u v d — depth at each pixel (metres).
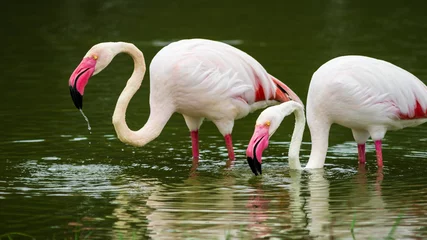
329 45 22.36
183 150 13.10
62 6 30.61
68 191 10.39
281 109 11.20
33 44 22.70
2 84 17.56
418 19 27.27
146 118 15.01
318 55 20.84
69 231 8.71
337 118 11.84
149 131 12.18
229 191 10.44
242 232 8.63
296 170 11.69
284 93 12.94
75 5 30.89
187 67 12.05
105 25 26.12
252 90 12.50
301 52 21.36
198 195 10.23
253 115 15.88
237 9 30.17
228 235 8.16
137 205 9.74
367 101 11.57
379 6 30.58
